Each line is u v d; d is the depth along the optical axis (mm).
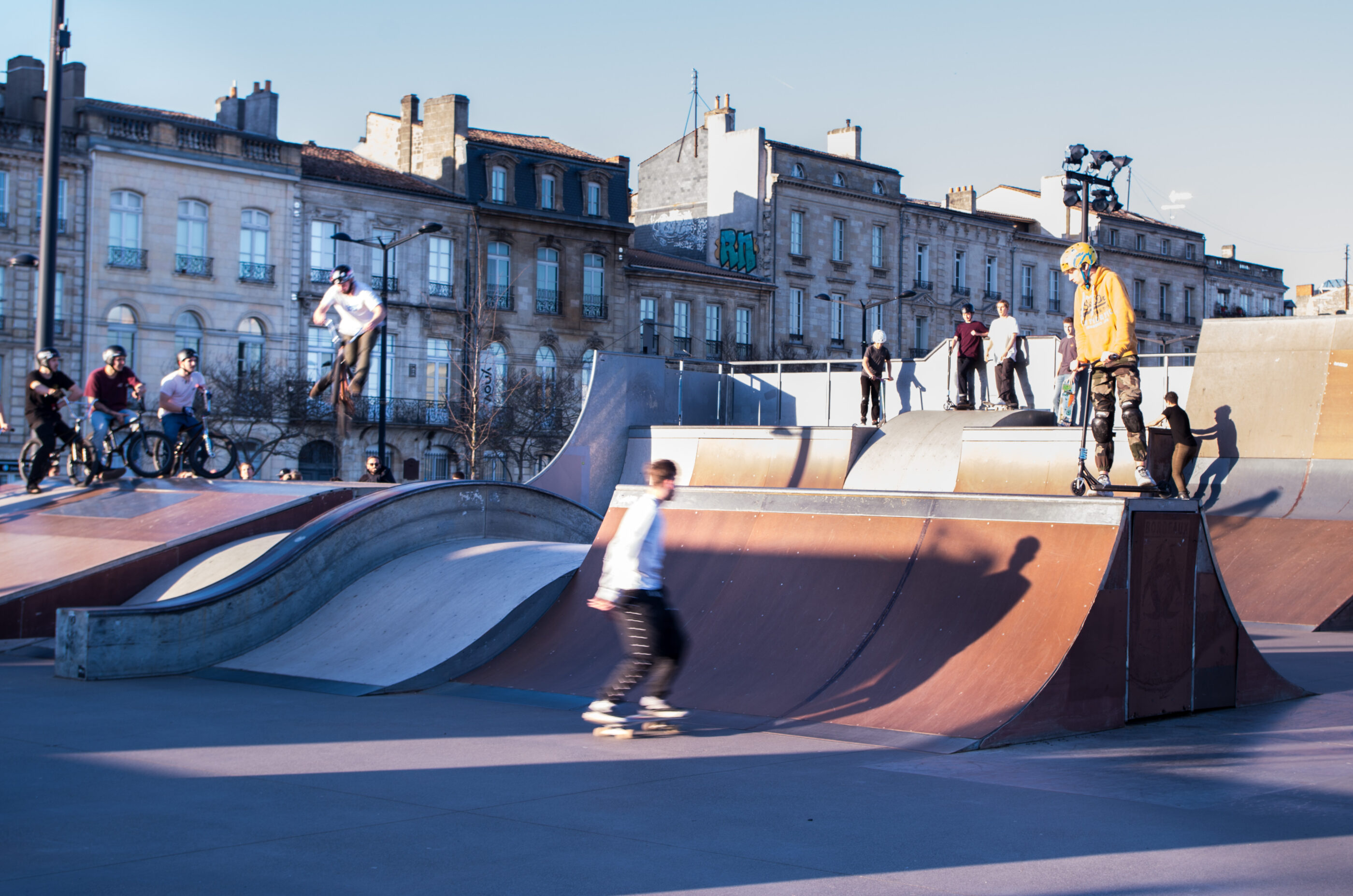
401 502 13547
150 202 40938
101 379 17062
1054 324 67438
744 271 56031
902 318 60406
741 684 9102
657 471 8172
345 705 9312
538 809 5969
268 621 11875
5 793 6203
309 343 44375
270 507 14695
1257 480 19344
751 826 5676
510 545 13094
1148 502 8773
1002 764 7172
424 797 6199
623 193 52125
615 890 4688
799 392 27062
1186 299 74000
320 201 44500
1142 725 8578
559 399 47594
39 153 39188
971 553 9164
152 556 13664
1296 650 12969
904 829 5648
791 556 10156
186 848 5199
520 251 49219
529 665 10320
